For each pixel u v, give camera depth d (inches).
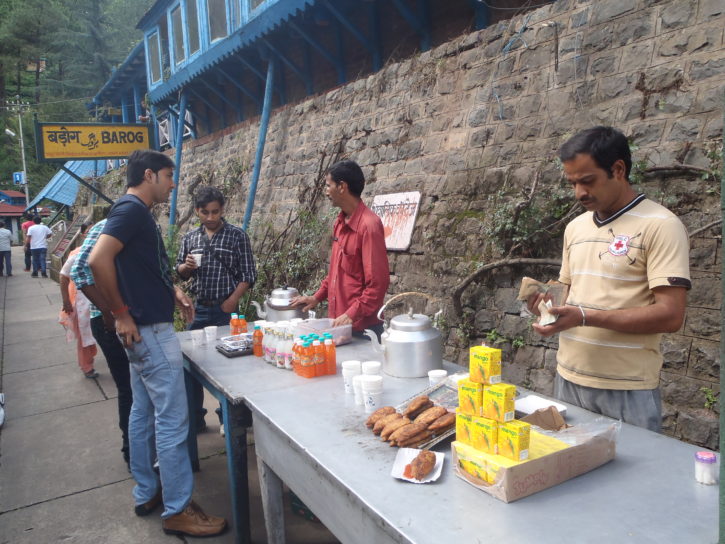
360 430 74.4
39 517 121.0
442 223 183.9
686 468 59.9
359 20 260.5
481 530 49.6
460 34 210.5
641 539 47.2
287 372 104.0
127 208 95.5
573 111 148.9
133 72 583.8
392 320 98.1
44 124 328.8
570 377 80.9
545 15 158.7
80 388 212.4
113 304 95.8
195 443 138.4
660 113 128.8
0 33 1128.2
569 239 83.3
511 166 164.6
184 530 109.6
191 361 115.6
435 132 195.6
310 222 259.9
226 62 339.6
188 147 449.7
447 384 80.8
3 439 166.6
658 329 69.2
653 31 132.2
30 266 685.3
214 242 154.3
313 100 278.7
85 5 1146.0
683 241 69.3
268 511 88.0
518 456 55.3
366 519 56.7
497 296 163.5
